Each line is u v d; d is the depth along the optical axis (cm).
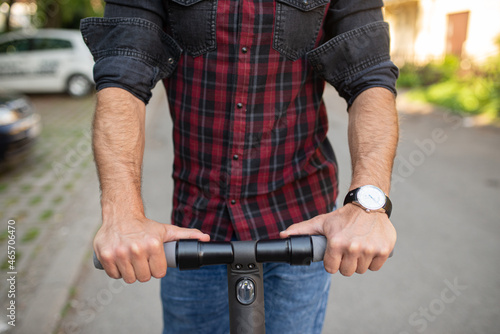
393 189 460
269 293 127
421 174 512
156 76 111
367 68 113
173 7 112
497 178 498
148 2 110
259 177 120
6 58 1059
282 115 118
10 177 495
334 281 293
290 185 124
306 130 123
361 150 106
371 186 95
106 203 94
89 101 1052
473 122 823
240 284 98
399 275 299
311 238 93
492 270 304
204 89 116
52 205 411
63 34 1094
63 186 464
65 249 322
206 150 120
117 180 97
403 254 325
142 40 108
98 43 111
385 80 112
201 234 95
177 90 121
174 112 124
